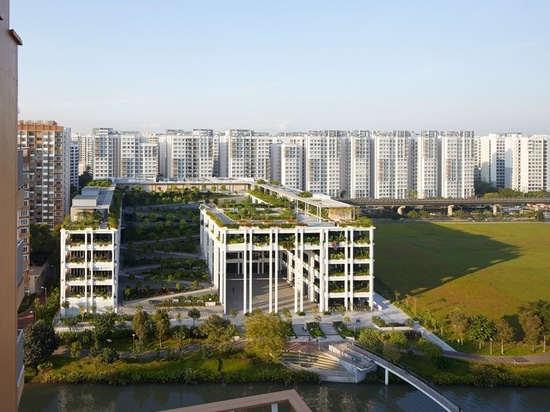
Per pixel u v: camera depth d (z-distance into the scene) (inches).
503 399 3464.6
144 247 6574.8
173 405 3388.3
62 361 3853.3
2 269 1211.2
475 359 3976.4
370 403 3444.9
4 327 1233.4
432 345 3907.5
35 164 7455.7
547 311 4254.4
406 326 4596.5
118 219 5718.5
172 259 6387.8
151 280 5625.0
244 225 4918.8
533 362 3934.5
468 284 6190.9
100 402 3410.4
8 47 1247.5
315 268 5300.2
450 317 4594.0
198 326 4318.4
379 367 3789.4
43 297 5378.9
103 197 6756.9
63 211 7667.3
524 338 4306.1
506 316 5017.2
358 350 3986.2
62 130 7539.4
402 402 3464.6
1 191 1197.1
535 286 6131.9
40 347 3725.4
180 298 5078.7
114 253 4827.8
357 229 5036.9
